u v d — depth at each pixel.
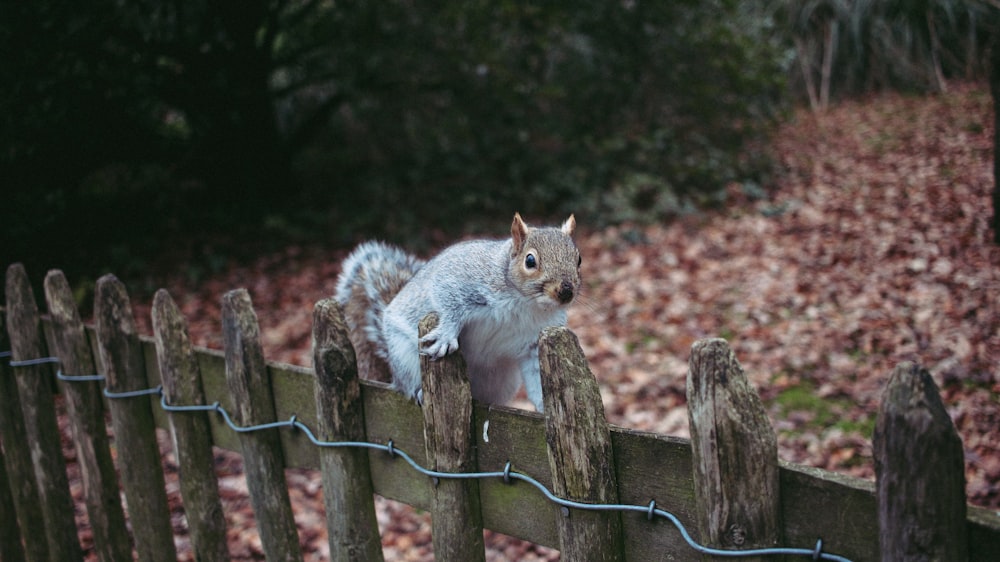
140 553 2.90
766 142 11.85
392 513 4.23
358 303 2.95
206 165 9.67
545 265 2.32
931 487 1.18
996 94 6.82
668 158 10.57
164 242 9.07
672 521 1.55
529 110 10.02
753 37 11.70
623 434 1.61
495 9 9.04
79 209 8.62
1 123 7.04
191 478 2.60
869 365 5.23
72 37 7.38
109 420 5.54
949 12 14.37
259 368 2.32
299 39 9.78
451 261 2.49
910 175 9.95
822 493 1.35
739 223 9.13
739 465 1.38
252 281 8.27
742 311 6.51
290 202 10.15
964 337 5.34
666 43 10.41
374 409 2.12
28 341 3.15
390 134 10.95
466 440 1.89
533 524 1.83
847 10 14.88
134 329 2.74
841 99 14.92
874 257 7.34
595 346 6.13
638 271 7.88
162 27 8.74
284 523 2.39
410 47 8.94
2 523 3.51
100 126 8.01
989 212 7.96
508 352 2.51
